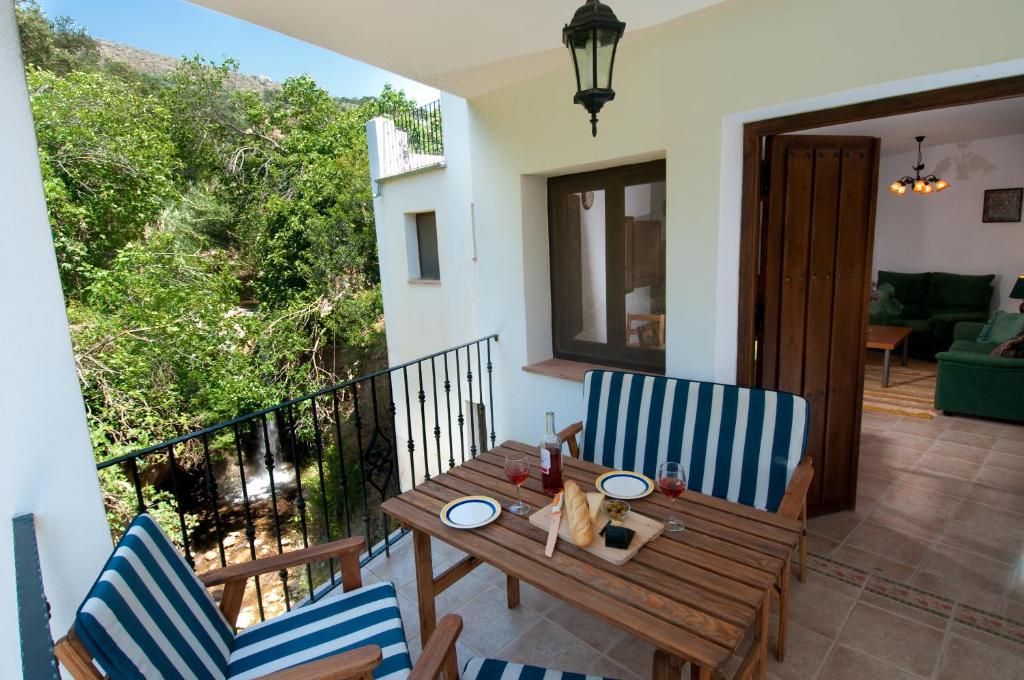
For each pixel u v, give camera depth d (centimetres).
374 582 256
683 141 266
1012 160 599
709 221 264
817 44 221
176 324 832
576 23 176
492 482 205
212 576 160
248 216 1235
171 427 841
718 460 237
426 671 120
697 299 275
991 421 435
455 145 500
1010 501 309
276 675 121
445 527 173
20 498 142
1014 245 609
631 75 280
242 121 1283
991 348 489
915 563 254
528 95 327
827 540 277
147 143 895
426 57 281
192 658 136
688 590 137
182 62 1231
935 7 194
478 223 377
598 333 355
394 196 626
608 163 311
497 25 241
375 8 221
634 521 169
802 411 222
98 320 780
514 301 366
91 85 855
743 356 282
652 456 254
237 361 934
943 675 190
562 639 215
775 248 272
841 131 423
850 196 281
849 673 192
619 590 138
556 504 174
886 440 405
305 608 173
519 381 376
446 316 568
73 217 808
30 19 1043
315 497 910
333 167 1289
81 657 113
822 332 288
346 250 1270
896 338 523
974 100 206
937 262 667
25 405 141
